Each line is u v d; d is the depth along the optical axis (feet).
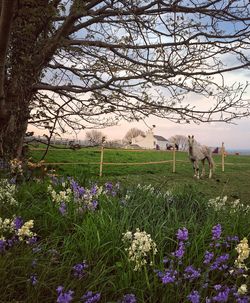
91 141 32.91
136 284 13.21
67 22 25.94
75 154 95.55
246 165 107.14
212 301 12.56
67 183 23.89
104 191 22.33
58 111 30.63
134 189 23.62
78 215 18.60
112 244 15.40
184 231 14.02
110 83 28.68
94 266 14.38
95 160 91.56
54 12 23.98
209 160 76.07
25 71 28.50
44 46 28.63
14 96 28.71
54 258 13.92
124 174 74.74
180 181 65.51
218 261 13.91
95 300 11.89
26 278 12.71
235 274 14.16
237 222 17.72
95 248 15.11
